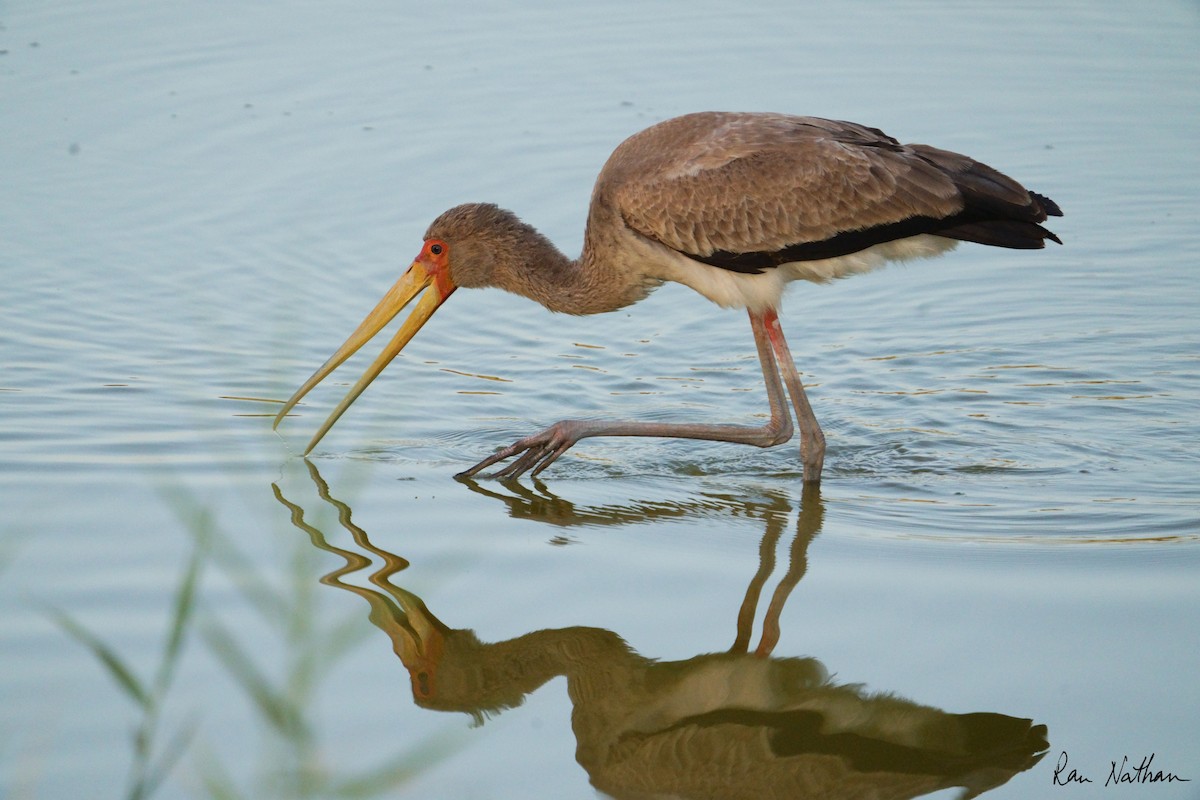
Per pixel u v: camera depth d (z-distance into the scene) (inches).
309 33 853.8
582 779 304.3
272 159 716.7
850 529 425.7
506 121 754.2
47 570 377.1
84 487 433.7
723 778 313.3
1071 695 327.6
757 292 468.8
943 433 510.9
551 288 488.1
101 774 291.6
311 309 594.6
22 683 323.9
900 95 791.7
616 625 365.7
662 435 470.0
